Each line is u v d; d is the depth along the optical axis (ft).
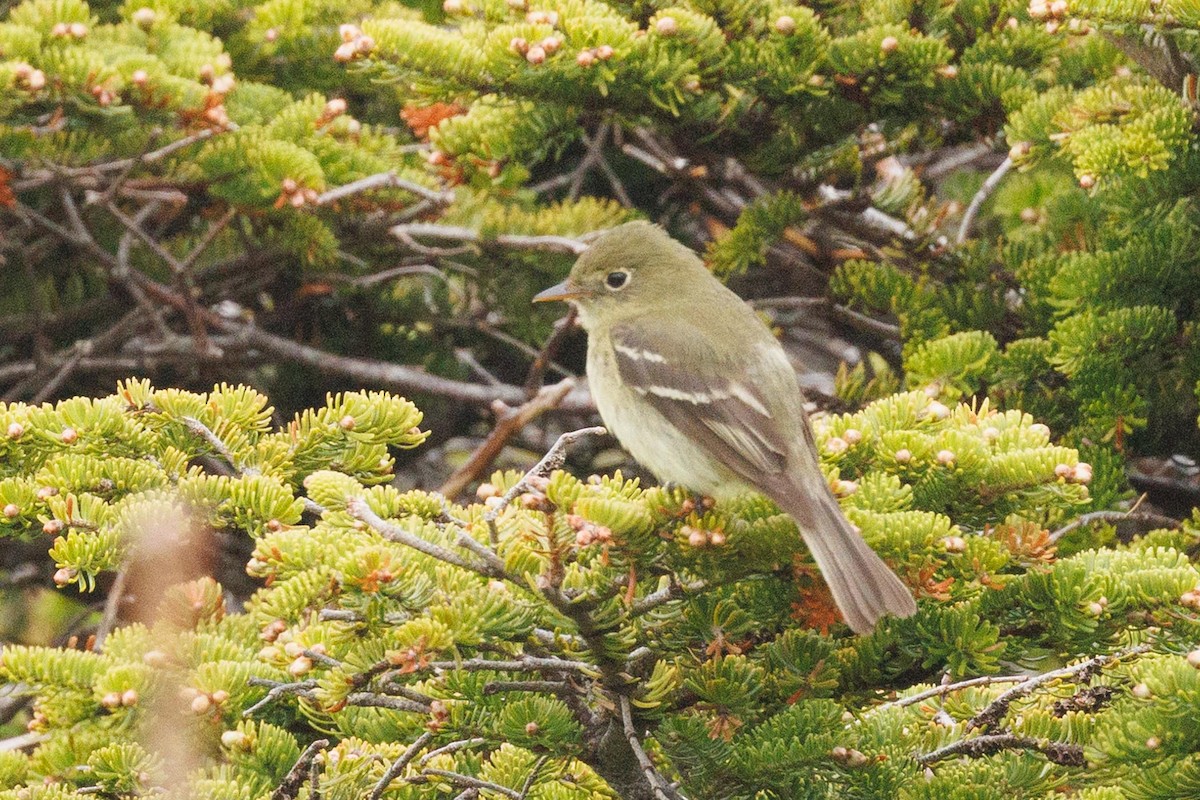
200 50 45.11
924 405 30.17
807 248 48.08
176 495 27.76
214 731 28.25
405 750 26.81
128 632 28.99
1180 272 38.29
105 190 46.34
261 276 53.01
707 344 32.35
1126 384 37.65
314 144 46.70
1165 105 35.22
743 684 25.70
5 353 55.77
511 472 30.86
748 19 40.01
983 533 28.35
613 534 24.39
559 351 58.29
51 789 26.16
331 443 30.17
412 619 24.77
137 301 50.75
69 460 28.48
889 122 42.22
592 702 25.84
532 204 55.21
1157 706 24.52
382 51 37.58
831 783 27.07
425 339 56.03
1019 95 39.04
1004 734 27.68
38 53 39.60
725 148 42.78
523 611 24.89
